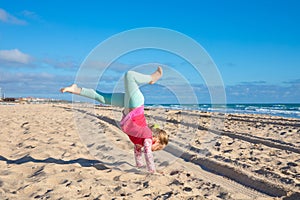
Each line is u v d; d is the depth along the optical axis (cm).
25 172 517
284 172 551
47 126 1230
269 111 3238
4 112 2186
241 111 3212
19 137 920
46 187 433
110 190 433
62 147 738
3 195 398
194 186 482
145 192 429
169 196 415
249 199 431
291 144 867
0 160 609
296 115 2438
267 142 884
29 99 5078
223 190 461
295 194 442
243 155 696
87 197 399
